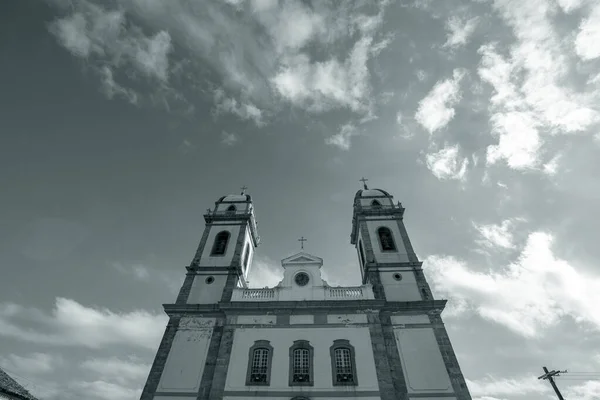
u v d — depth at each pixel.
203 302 26.31
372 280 26.81
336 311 23.77
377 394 19.97
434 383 21.05
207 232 31.89
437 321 23.86
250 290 25.38
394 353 22.34
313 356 21.69
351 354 21.66
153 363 22.75
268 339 22.69
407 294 25.92
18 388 21.92
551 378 27.75
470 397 20.48
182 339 23.92
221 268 28.38
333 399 19.88
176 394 21.34
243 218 32.91
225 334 23.03
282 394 20.19
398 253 28.75
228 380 20.91
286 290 25.30
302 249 28.75
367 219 31.73
